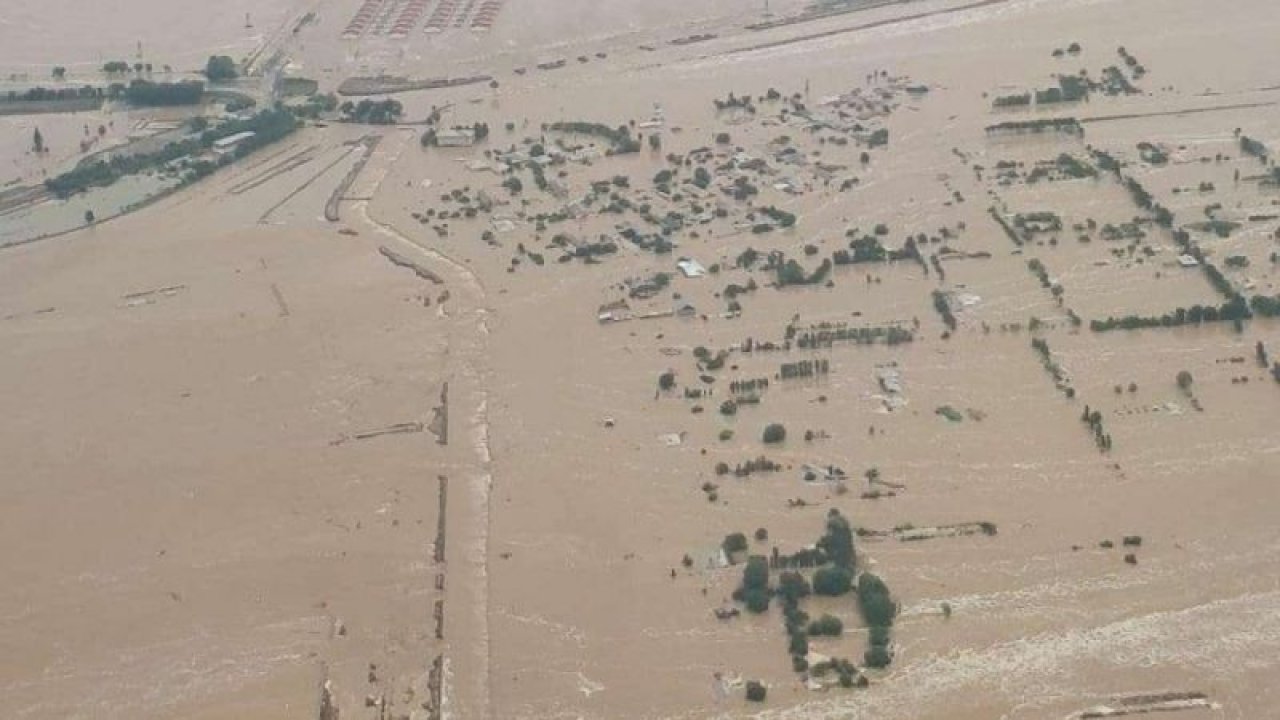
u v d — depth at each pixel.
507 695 195.12
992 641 197.75
